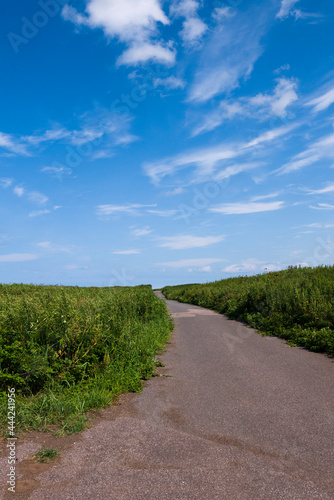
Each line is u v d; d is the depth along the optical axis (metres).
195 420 4.11
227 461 3.11
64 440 3.54
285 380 5.65
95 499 2.54
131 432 3.74
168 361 7.18
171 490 2.65
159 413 4.36
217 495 2.59
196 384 5.57
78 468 2.97
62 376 5.04
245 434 3.70
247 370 6.27
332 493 2.63
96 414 4.33
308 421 4.02
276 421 4.04
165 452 3.27
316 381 5.57
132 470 2.94
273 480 2.80
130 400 4.89
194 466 3.01
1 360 4.77
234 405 4.59
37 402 4.41
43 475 2.86
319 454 3.25
